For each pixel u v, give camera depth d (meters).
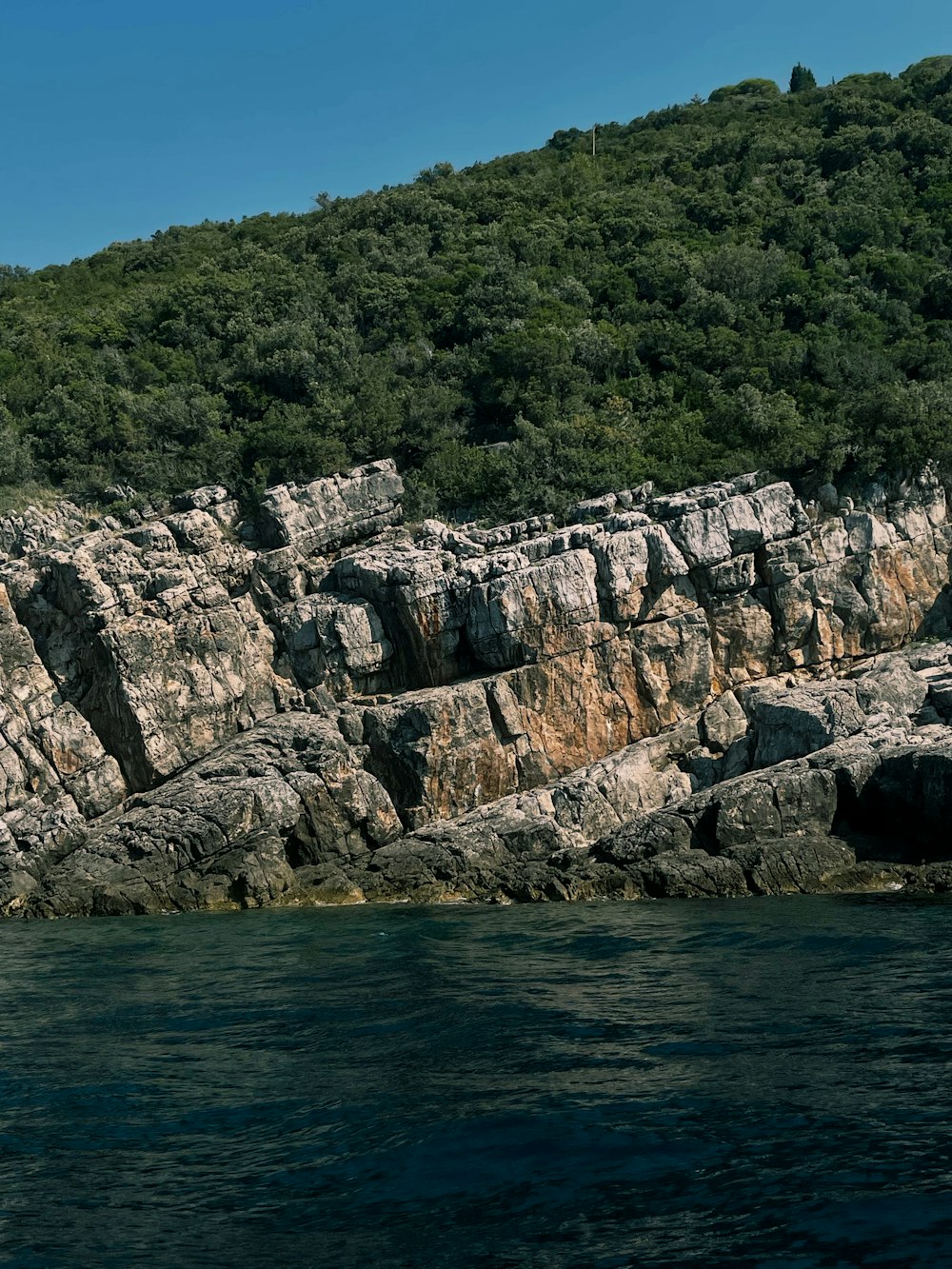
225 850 40.00
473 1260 12.19
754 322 64.62
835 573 47.56
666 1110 16.02
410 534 51.62
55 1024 22.59
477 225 81.56
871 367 57.16
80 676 45.53
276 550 48.84
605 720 45.12
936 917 29.86
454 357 63.47
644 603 45.91
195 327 69.56
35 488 56.38
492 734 44.25
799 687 44.25
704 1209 13.09
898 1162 13.98
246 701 46.25
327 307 69.94
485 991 23.50
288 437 54.03
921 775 36.22
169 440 59.38
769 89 114.81
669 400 59.75
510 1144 15.12
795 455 50.47
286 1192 14.12
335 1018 21.97
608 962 25.91
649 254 72.81
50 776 43.66
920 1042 18.38
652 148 98.62
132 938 33.28
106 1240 13.05
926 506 49.47
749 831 36.97
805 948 26.17
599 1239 12.53
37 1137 16.28
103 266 88.50
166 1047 20.45
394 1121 16.16
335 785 41.66
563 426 55.69
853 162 83.81
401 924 33.28
